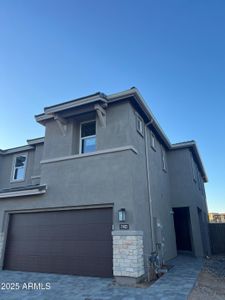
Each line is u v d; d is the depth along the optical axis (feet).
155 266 27.48
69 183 32.01
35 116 38.60
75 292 21.40
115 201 28.12
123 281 24.40
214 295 19.67
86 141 35.24
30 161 52.03
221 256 47.44
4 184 53.31
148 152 37.88
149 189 34.58
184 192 48.34
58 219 31.96
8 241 34.45
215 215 98.73
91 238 28.96
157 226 35.09
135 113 34.53
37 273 29.94
